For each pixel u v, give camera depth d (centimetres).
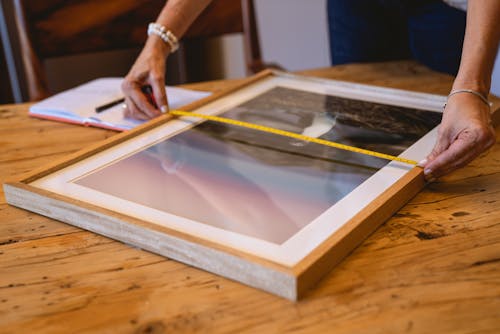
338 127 118
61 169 103
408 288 76
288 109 128
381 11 174
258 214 87
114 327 71
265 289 76
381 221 90
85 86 153
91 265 83
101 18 184
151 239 84
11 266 84
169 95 143
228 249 78
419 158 104
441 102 131
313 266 75
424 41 161
